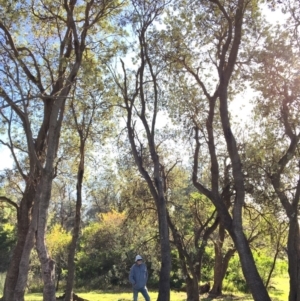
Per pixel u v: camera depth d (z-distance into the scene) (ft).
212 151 55.88
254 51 54.60
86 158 72.95
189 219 73.10
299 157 53.88
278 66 53.36
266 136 56.90
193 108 65.72
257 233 79.00
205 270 108.88
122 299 81.30
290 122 53.36
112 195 115.34
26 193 57.77
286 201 49.88
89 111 67.15
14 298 47.57
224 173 66.44
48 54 62.49
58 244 118.93
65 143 72.33
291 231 48.93
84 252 124.16
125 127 67.15
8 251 133.18
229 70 52.01
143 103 59.47
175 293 93.91
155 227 76.28
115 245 104.47
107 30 61.21
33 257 102.73
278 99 54.60
